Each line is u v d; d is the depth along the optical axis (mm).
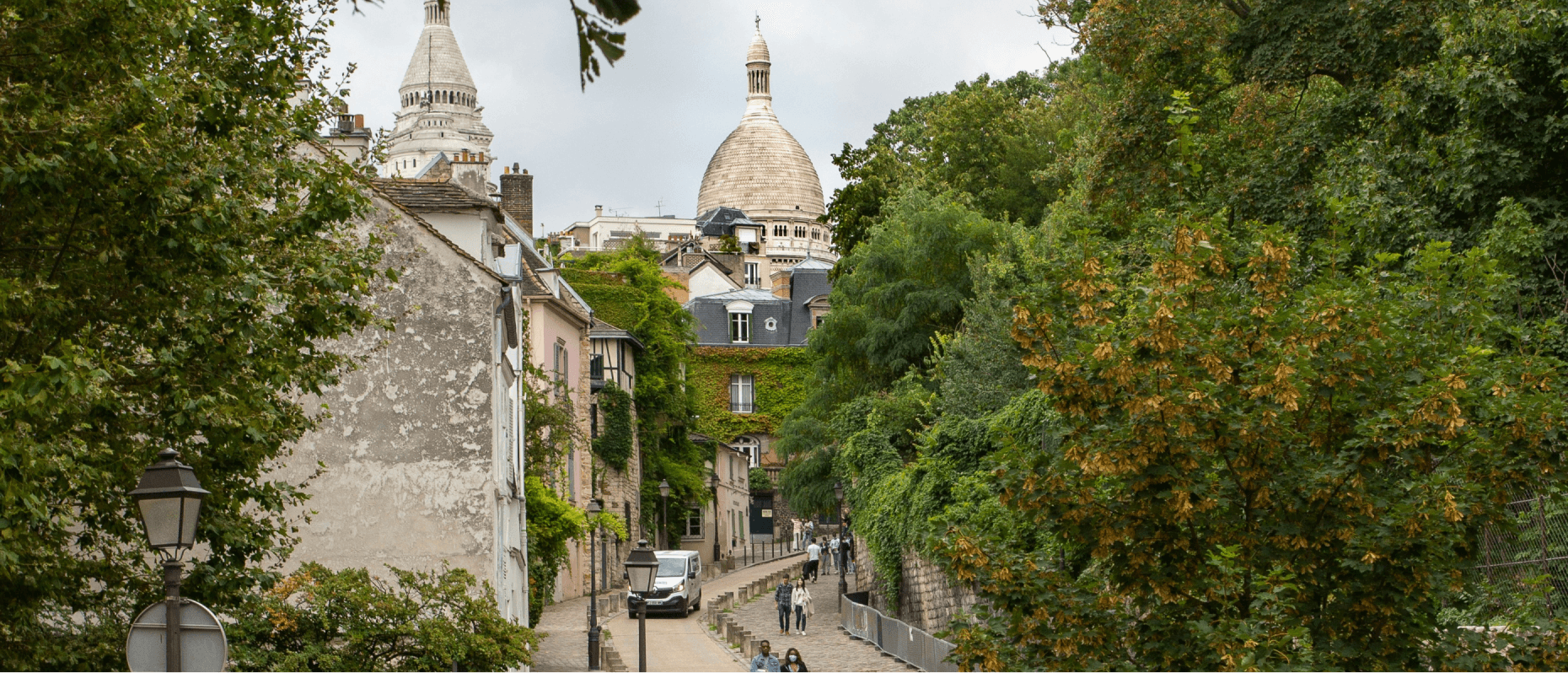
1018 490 10352
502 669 19953
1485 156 19578
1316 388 9945
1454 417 9242
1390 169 21297
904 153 79938
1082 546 10609
